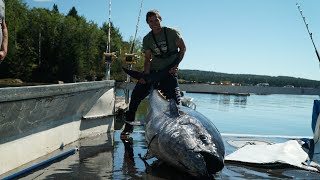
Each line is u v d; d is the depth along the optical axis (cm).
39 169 463
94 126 703
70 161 510
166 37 645
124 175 455
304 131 1086
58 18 7050
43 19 6950
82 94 617
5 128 421
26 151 476
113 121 768
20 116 447
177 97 655
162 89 659
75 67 6925
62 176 440
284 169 505
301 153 575
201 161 415
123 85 920
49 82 6794
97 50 7400
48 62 6850
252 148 590
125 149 598
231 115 1531
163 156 475
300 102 2803
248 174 475
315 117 714
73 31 7038
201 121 477
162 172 473
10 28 6369
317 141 677
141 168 489
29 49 6588
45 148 529
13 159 446
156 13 639
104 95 720
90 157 537
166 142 454
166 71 646
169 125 471
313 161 553
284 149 579
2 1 461
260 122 1298
